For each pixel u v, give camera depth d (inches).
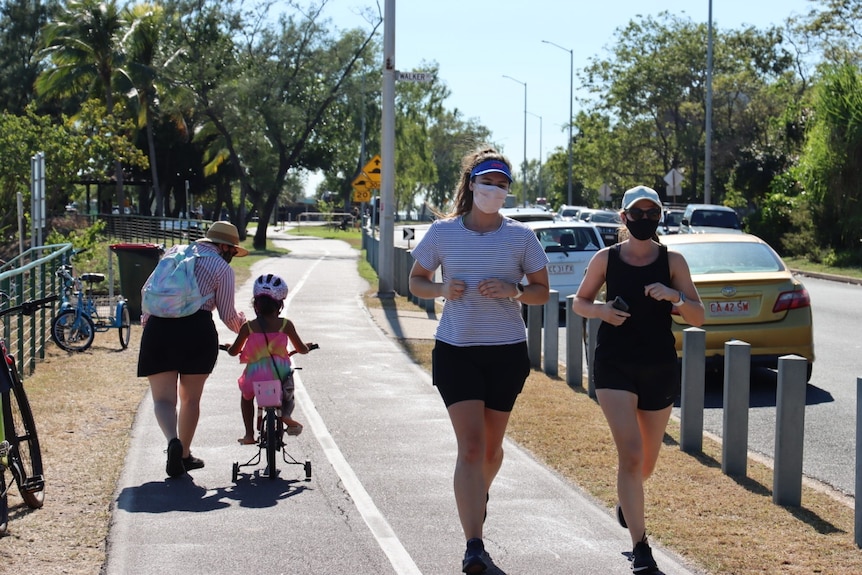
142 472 312.8
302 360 541.3
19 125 1428.4
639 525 224.7
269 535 256.1
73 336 572.7
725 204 2172.7
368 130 2379.4
